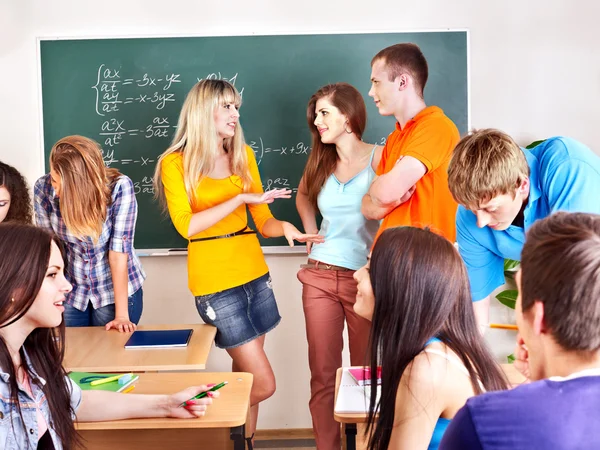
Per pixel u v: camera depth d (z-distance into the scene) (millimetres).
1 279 1537
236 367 3176
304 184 3232
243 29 3500
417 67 2766
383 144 3545
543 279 936
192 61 3506
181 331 2793
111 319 2955
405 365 1510
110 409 1975
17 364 1670
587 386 894
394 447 1496
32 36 3498
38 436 1658
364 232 2984
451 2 3482
